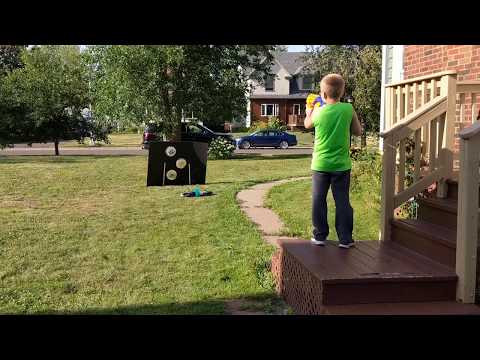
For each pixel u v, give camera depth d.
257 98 57.88
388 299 4.21
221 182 14.23
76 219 9.05
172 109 24.22
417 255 4.95
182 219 9.03
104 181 14.36
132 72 22.94
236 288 5.47
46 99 25.81
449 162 5.61
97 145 35.00
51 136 26.31
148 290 5.43
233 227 8.39
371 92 26.59
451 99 5.54
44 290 5.46
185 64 23.31
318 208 5.29
